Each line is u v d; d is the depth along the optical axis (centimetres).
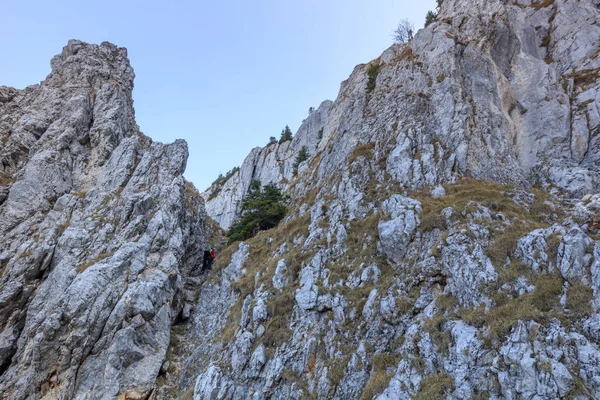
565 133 2925
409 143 2873
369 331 1792
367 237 2353
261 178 8825
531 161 2908
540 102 3244
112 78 4688
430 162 2689
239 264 3222
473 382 1252
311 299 2136
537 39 4181
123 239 3131
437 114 3073
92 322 2573
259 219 3919
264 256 3120
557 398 1070
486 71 3388
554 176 2611
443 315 1573
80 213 3366
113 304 2712
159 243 3231
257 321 2248
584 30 3812
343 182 3005
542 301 1366
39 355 2412
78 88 4288
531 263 1541
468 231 1825
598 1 4041
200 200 4678
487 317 1404
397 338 1658
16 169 3591
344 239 2441
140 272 2986
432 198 2356
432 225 2022
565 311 1295
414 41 4188
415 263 1944
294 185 5147
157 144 4097
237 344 2167
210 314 3017
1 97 4300
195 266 3903
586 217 1741
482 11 4381
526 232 1750
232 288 2934
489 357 1276
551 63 3803
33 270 2841
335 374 1698
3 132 3841
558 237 1529
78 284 2672
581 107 3091
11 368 2455
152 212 3434
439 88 3262
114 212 3366
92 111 4188
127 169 3781
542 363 1148
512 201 2216
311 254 2488
